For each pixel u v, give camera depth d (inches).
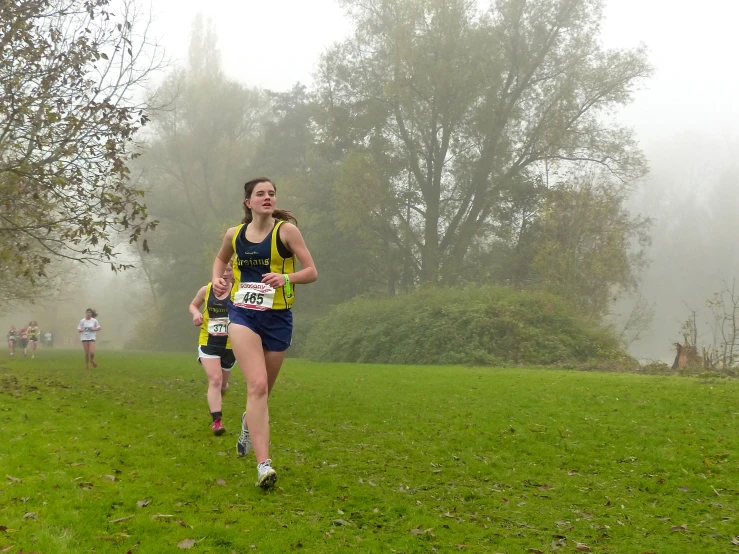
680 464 288.5
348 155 1487.5
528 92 1482.5
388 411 418.6
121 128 524.7
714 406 418.9
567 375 643.5
